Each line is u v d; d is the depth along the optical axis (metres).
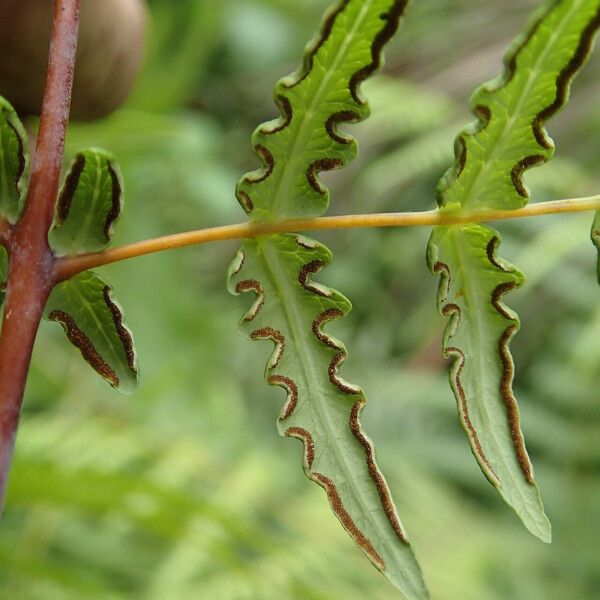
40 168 0.26
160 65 0.61
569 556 0.63
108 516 0.40
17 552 0.38
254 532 0.38
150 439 0.47
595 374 0.66
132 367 0.27
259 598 0.42
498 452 0.27
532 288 0.68
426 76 0.78
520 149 0.27
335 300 0.27
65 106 0.26
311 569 0.43
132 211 0.62
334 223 0.27
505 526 0.66
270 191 0.27
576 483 0.66
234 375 0.72
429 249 0.27
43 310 0.26
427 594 0.26
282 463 0.58
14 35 0.31
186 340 0.63
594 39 0.26
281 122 0.27
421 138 0.69
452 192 0.27
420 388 0.68
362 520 0.27
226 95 0.83
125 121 0.47
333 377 0.27
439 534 0.55
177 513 0.37
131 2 0.32
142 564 0.46
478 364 0.27
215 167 0.69
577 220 0.58
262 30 0.80
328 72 0.26
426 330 0.73
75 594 0.37
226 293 0.76
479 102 0.27
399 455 0.63
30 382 0.55
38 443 0.43
